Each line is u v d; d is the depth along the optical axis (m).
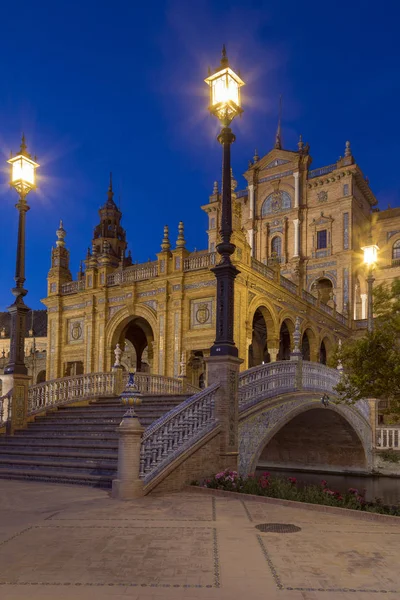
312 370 21.05
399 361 13.59
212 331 28.78
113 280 33.91
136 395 10.76
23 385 17.44
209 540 7.05
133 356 49.22
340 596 5.07
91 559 6.10
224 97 13.29
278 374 17.78
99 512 8.86
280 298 33.12
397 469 28.41
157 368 30.44
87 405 19.55
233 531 7.65
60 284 36.59
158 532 7.46
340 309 48.34
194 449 12.12
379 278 52.06
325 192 51.41
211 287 29.27
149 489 10.73
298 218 51.88
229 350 13.56
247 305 28.91
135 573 5.63
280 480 12.33
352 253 48.84
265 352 42.81
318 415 24.89
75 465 13.08
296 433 29.88
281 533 7.64
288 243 52.31
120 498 10.24
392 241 52.62
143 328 36.97
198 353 38.25
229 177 13.76
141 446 10.94
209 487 11.66
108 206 61.22
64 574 5.57
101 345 33.56
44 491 11.23
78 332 35.25
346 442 29.25
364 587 5.34
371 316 23.53
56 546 6.64
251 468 14.95
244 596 5.03
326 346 42.22
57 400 19.08
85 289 34.75
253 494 11.09
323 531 7.90
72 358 35.09
